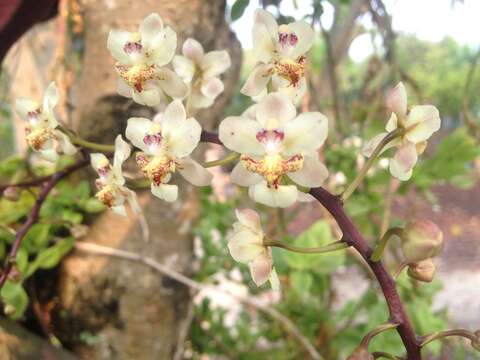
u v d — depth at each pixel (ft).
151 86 0.57
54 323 1.07
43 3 0.85
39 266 0.97
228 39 1.09
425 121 0.51
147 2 0.94
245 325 1.53
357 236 0.50
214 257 1.43
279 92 0.48
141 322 1.05
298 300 1.41
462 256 4.37
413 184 1.38
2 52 0.91
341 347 1.33
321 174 0.48
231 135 0.48
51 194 1.00
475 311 3.17
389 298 0.49
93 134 0.98
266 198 0.49
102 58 0.96
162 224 1.04
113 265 1.03
